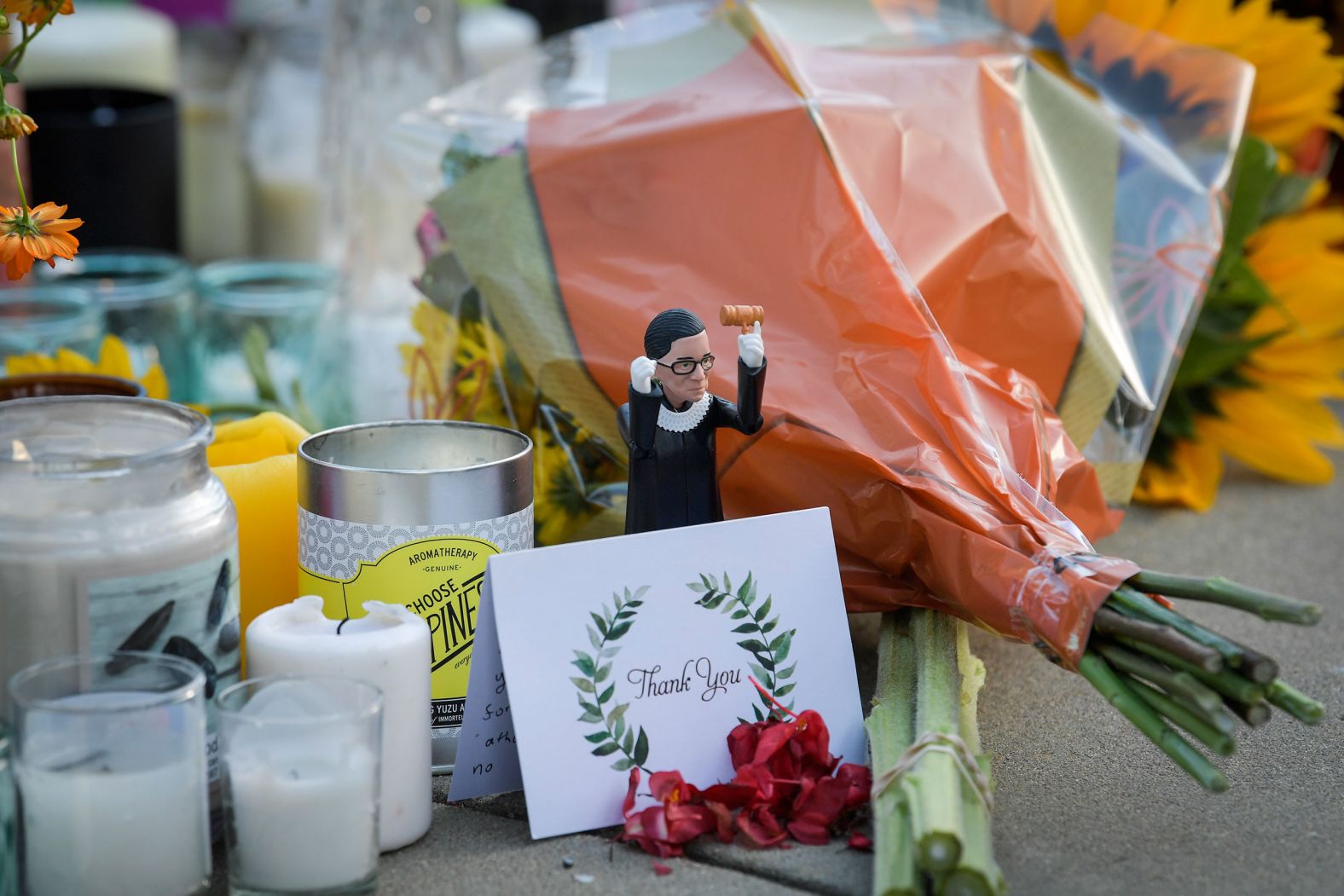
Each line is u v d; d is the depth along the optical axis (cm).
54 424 116
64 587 104
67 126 263
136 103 288
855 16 179
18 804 100
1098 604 109
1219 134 178
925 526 126
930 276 149
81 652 105
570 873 111
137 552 105
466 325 165
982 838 101
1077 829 117
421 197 177
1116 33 185
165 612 108
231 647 115
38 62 309
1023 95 172
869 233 145
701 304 148
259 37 299
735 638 123
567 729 117
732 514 147
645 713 120
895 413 133
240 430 150
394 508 122
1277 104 202
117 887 100
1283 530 197
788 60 163
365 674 110
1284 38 196
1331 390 208
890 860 100
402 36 239
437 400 172
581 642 119
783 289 147
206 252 344
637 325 149
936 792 100
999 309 154
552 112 173
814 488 137
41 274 226
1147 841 115
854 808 116
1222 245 184
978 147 161
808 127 153
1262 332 205
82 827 99
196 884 104
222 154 339
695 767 121
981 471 127
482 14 350
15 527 104
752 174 154
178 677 103
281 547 137
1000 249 154
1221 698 105
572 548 119
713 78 168
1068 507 146
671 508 130
